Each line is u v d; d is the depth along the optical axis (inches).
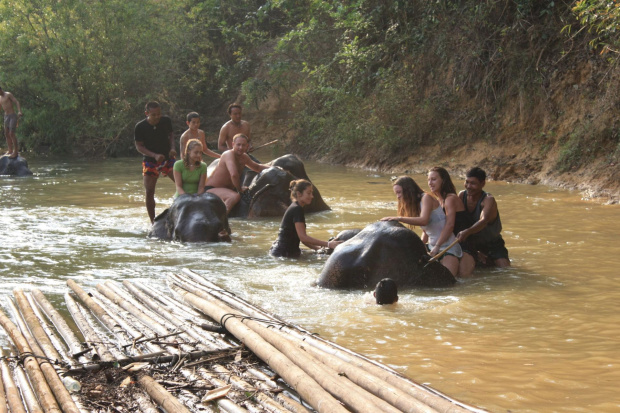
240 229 354.9
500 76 585.6
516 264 260.8
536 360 159.9
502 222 347.9
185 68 1004.6
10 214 390.3
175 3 954.1
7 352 168.2
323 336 179.2
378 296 210.1
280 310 204.4
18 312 201.6
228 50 1021.8
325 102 754.2
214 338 175.3
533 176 507.5
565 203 405.4
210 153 443.8
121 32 884.0
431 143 620.1
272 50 945.5
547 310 200.8
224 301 205.2
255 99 853.8
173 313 197.2
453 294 221.6
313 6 796.6
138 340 173.3
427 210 253.3
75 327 189.9
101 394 143.3
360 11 733.3
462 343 172.9
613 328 183.0
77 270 257.3
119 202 442.9
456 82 621.6
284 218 284.2
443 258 244.5
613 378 148.3
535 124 546.3
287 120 857.5
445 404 125.6
